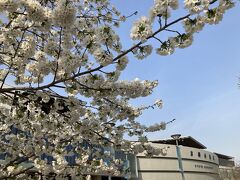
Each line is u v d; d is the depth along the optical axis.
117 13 8.48
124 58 5.44
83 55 5.39
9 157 7.68
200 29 4.92
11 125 8.15
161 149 9.06
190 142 64.75
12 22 5.82
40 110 7.07
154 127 9.30
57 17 4.59
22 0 4.62
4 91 5.64
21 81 7.32
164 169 46.19
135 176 41.31
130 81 6.03
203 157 58.91
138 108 7.62
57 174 7.96
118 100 7.30
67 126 8.28
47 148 8.11
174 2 4.68
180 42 5.04
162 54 5.16
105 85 5.88
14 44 5.77
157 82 6.27
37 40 6.57
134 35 4.88
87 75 5.93
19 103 6.88
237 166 79.56
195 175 54.12
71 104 6.33
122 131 8.27
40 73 5.52
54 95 6.16
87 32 5.57
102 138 7.54
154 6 4.75
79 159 8.76
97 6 8.00
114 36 5.28
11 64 6.03
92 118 7.27
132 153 8.76
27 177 7.49
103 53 5.21
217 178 66.06
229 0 4.75
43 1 5.81
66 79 5.45
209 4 4.75
